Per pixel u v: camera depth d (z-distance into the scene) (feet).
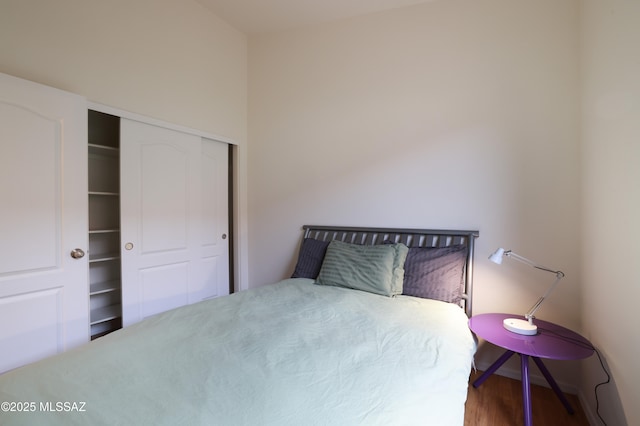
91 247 8.31
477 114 7.18
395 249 7.07
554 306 6.51
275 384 3.01
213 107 9.12
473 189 7.23
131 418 2.50
